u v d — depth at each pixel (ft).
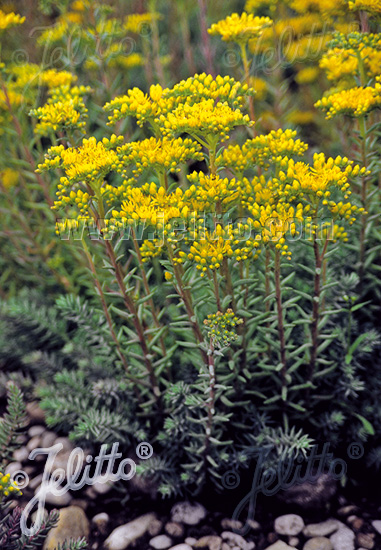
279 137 5.08
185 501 6.20
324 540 5.67
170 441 6.23
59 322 7.70
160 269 7.96
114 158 4.67
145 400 6.71
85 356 7.21
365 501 6.08
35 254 8.93
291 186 4.64
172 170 4.71
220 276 5.41
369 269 6.95
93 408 6.36
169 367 6.56
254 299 5.69
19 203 9.41
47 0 7.72
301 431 6.17
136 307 5.79
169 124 4.62
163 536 5.87
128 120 7.40
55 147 4.82
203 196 4.56
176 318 5.42
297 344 6.67
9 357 7.98
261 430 6.13
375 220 6.83
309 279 7.30
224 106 4.74
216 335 4.80
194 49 11.43
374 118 7.07
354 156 7.28
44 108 5.47
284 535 5.79
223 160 4.89
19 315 7.51
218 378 5.62
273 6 8.38
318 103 5.96
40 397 7.43
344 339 6.35
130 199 4.63
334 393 6.40
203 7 8.77
